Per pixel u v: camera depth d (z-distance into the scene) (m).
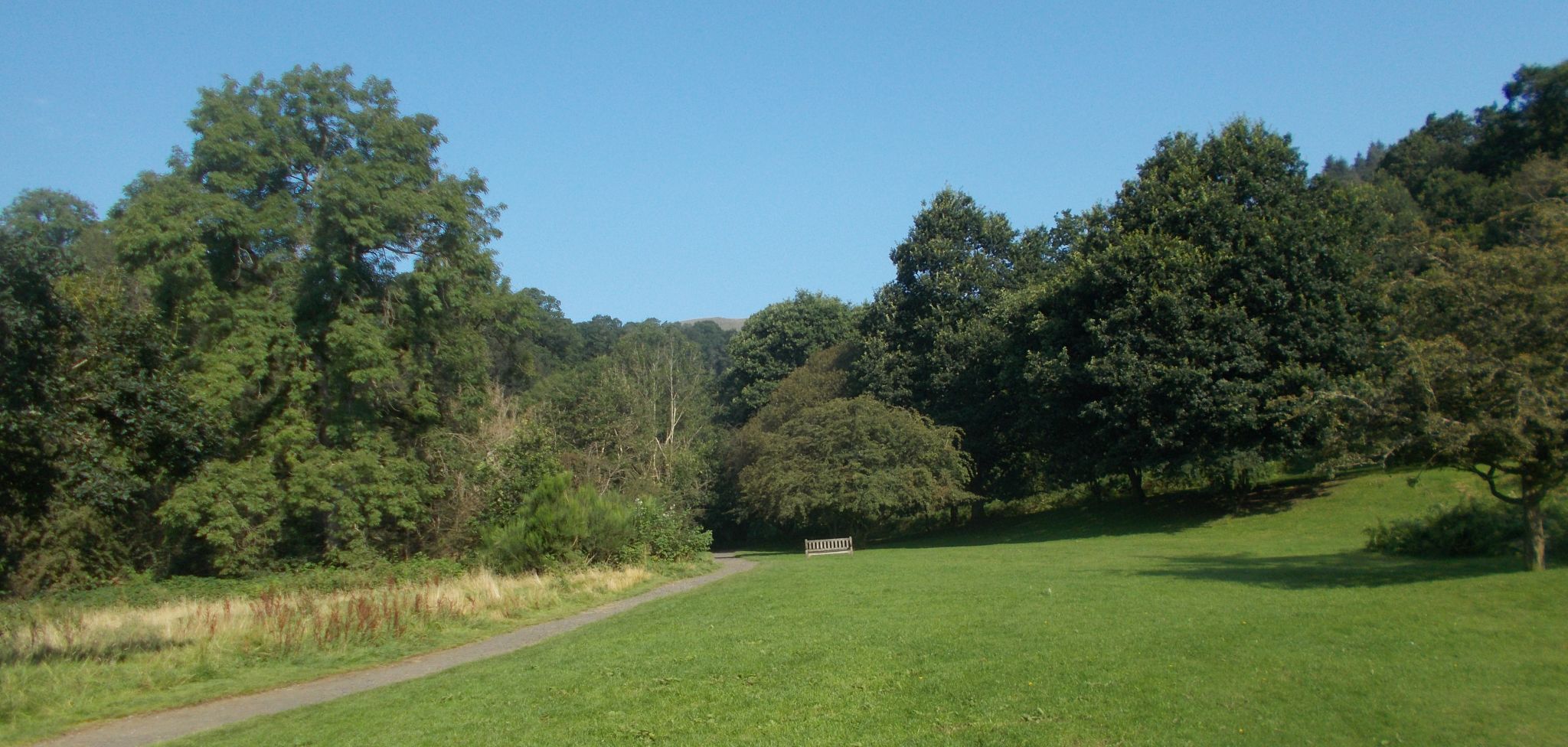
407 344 39.44
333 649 16.75
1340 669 10.07
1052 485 54.44
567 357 94.06
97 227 53.25
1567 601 13.03
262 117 37.56
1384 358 17.80
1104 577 21.03
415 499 37.12
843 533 52.44
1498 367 15.27
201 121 37.19
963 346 53.16
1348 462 17.02
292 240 37.12
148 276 33.81
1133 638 12.40
